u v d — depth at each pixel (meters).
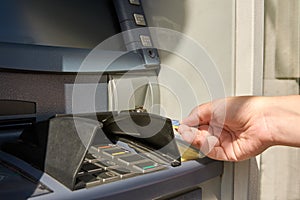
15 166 0.48
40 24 0.71
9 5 0.68
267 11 0.73
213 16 0.68
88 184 0.41
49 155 0.45
